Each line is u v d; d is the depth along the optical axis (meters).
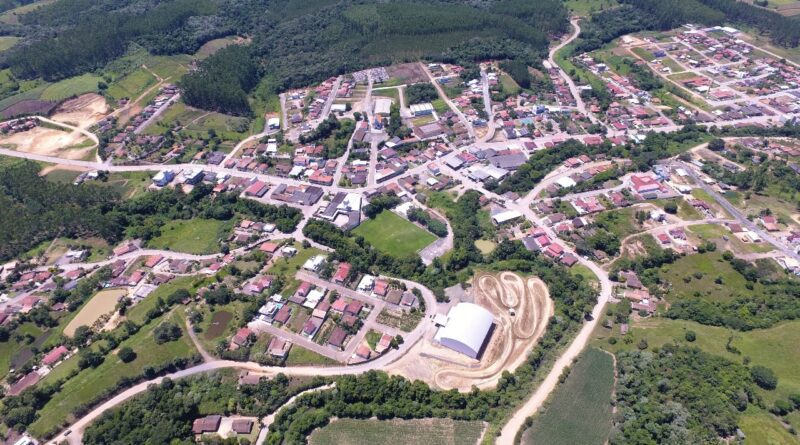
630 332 178.88
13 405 157.38
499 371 168.38
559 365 169.38
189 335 178.50
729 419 139.25
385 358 172.50
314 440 148.38
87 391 159.75
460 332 173.00
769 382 148.88
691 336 170.38
